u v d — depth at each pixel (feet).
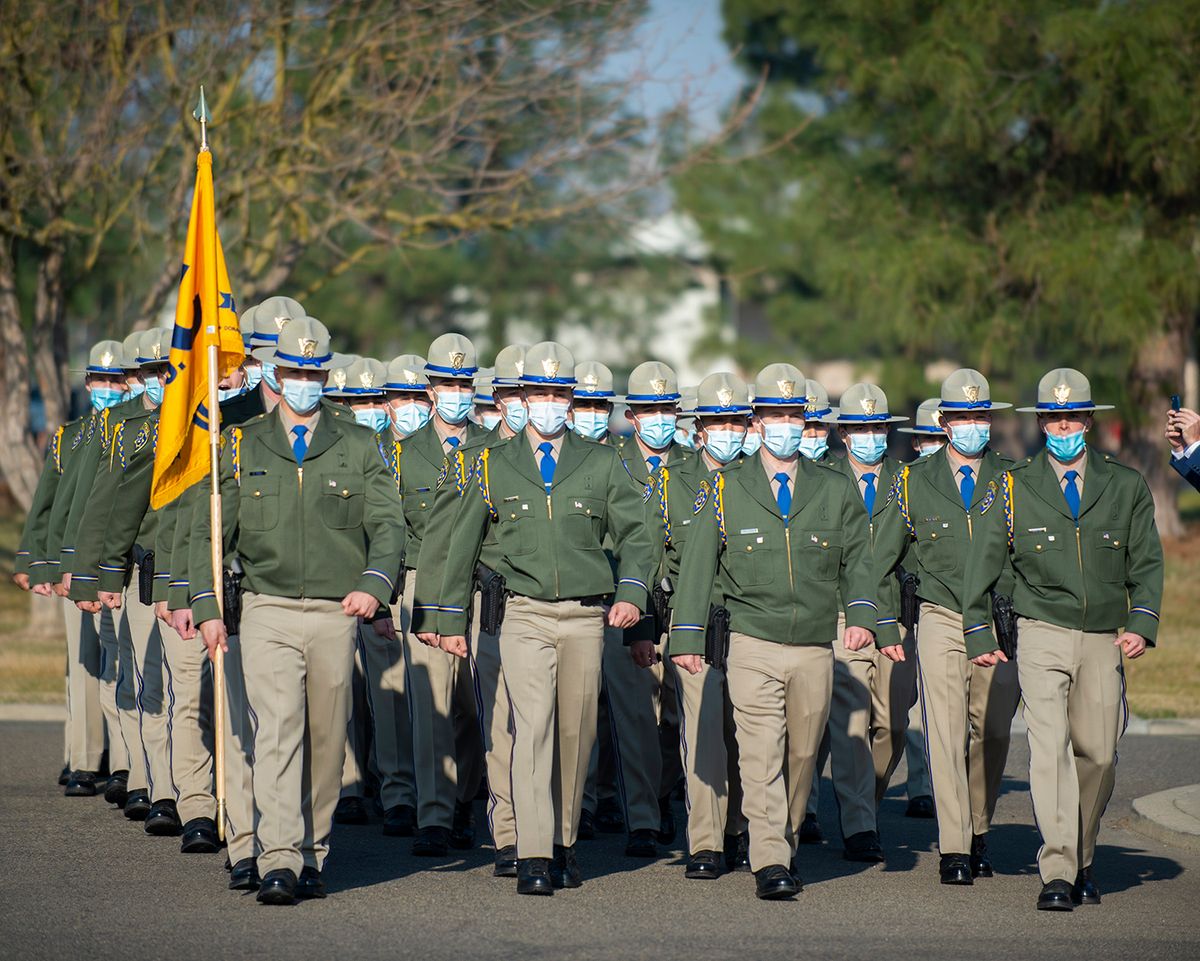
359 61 159.02
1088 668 67.41
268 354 67.31
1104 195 195.42
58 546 89.86
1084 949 59.36
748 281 300.81
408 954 57.36
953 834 71.05
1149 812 85.46
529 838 67.41
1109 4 184.75
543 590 67.87
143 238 154.71
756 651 67.05
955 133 190.70
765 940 60.08
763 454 68.64
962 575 73.00
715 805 71.56
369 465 66.44
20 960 56.24
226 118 148.77
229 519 65.16
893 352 267.39
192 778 74.69
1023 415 327.67
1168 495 226.17
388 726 82.12
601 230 199.21
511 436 71.41
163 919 62.03
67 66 150.61
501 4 162.81
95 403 90.63
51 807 85.51
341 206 150.20
